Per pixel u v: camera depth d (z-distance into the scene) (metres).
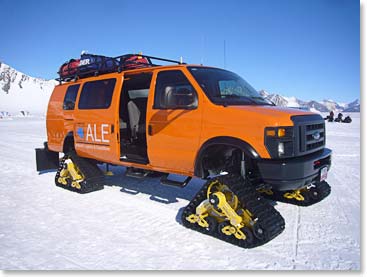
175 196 6.22
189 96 4.64
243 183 4.16
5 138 17.84
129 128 6.65
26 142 15.80
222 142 4.19
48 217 5.05
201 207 4.32
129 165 5.73
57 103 7.48
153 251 3.87
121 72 5.94
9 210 5.40
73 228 4.59
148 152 5.21
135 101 6.73
